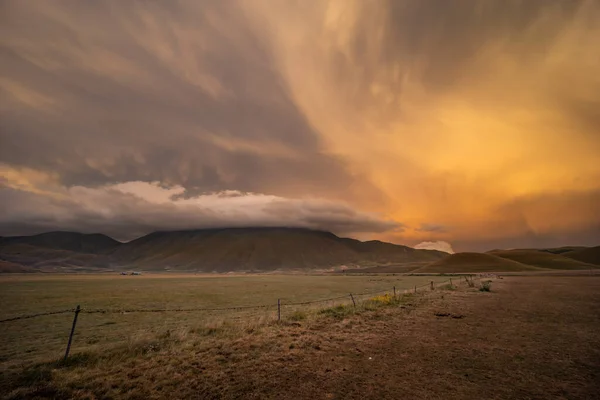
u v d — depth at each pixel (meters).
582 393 8.32
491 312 21.25
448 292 35.31
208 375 9.54
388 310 21.47
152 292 59.38
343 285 75.50
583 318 18.95
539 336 14.52
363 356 11.53
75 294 55.03
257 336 13.95
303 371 9.97
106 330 20.75
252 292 56.94
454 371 9.98
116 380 8.97
